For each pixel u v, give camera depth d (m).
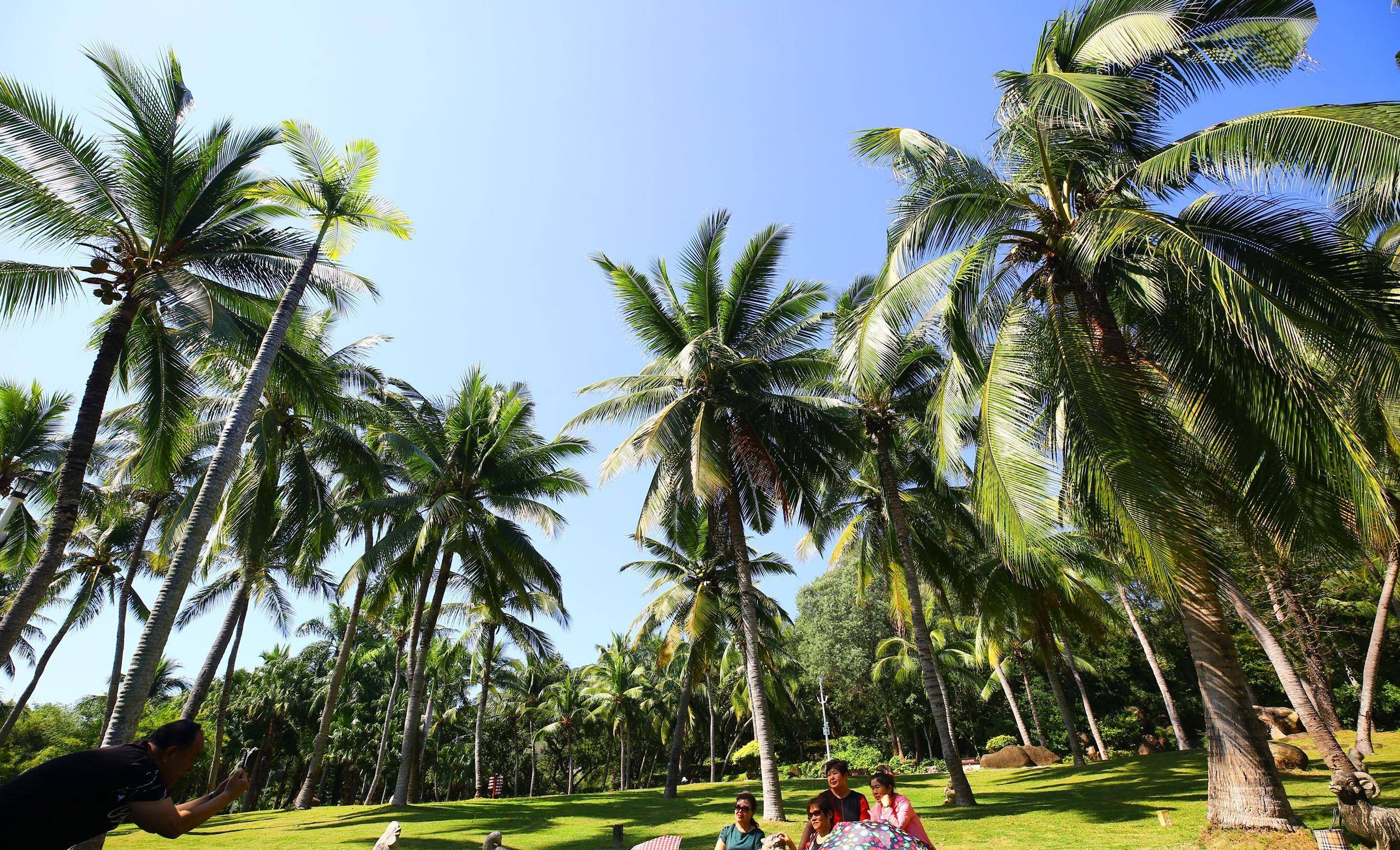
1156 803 13.21
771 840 5.46
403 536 19.39
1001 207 11.04
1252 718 8.93
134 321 12.98
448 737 52.50
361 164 13.55
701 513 22.39
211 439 20.23
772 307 19.08
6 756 39.50
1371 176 7.49
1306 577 22.34
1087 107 9.10
